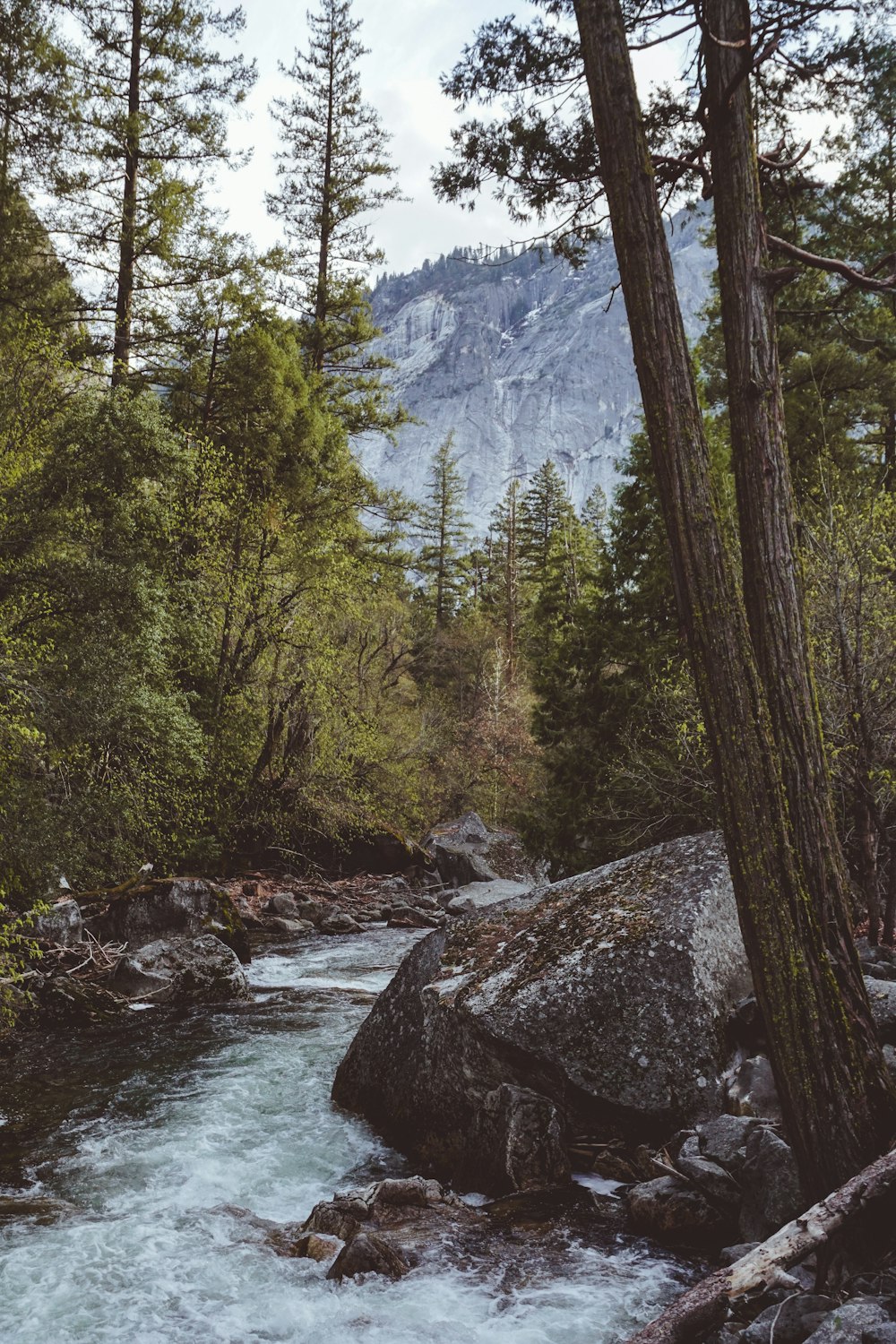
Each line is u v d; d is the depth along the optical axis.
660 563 17.89
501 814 35.81
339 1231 5.47
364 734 23.22
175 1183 6.44
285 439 24.36
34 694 12.30
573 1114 6.45
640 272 4.70
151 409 15.95
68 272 21.45
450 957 7.80
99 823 13.78
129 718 14.32
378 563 29.83
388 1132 7.34
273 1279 5.01
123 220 21.89
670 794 15.08
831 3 5.59
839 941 4.30
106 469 14.33
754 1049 6.41
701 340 23.50
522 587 60.25
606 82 4.80
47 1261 5.25
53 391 15.70
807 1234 3.48
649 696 15.80
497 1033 6.55
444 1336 4.41
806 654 4.61
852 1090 4.12
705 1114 6.12
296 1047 9.84
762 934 4.30
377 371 31.42
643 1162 6.05
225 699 20.00
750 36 4.72
